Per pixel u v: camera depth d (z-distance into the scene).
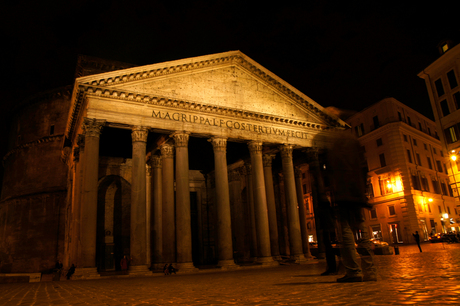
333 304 4.78
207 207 42.06
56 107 52.53
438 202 50.25
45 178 49.84
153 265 29.72
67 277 23.83
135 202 24.09
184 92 27.89
